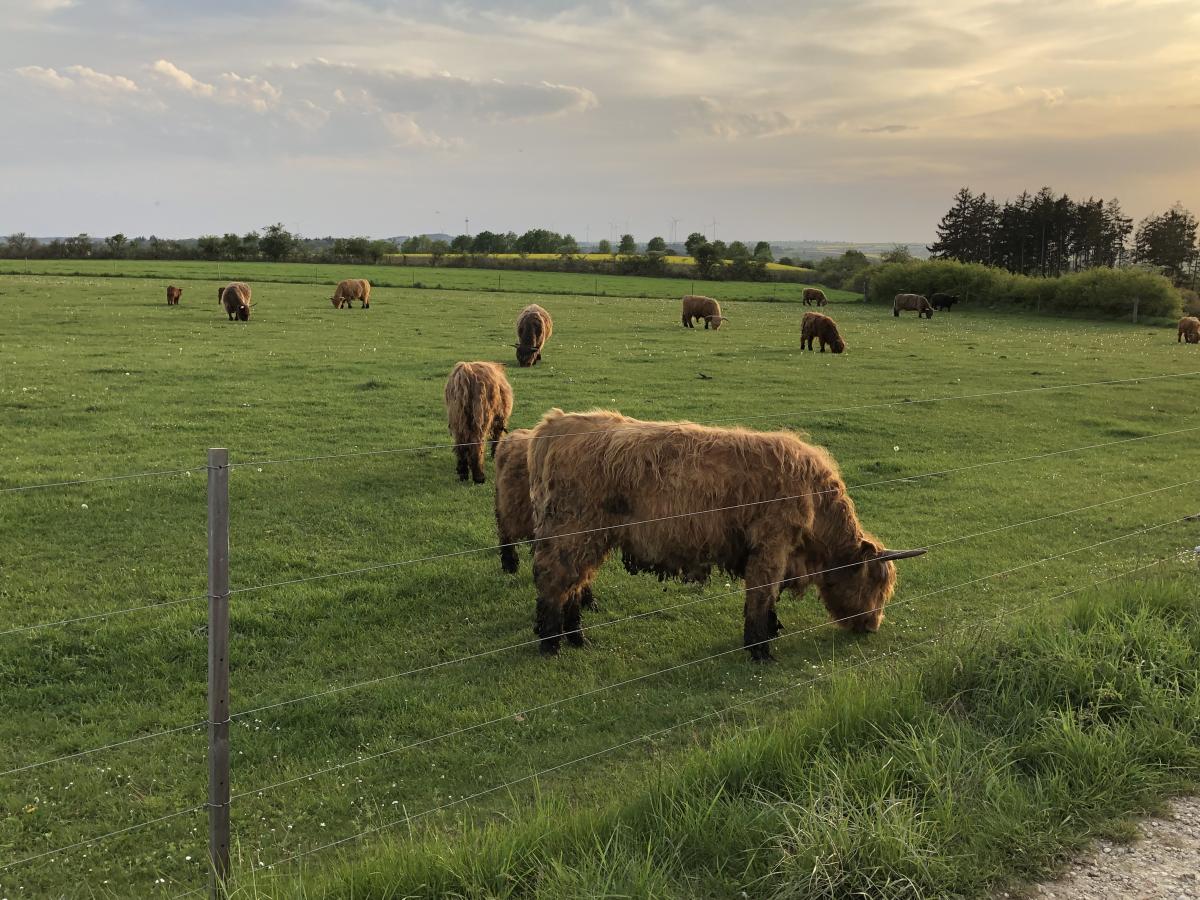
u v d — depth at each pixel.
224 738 3.70
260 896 3.58
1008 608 8.67
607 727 6.37
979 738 4.95
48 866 4.72
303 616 8.22
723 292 72.94
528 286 69.38
